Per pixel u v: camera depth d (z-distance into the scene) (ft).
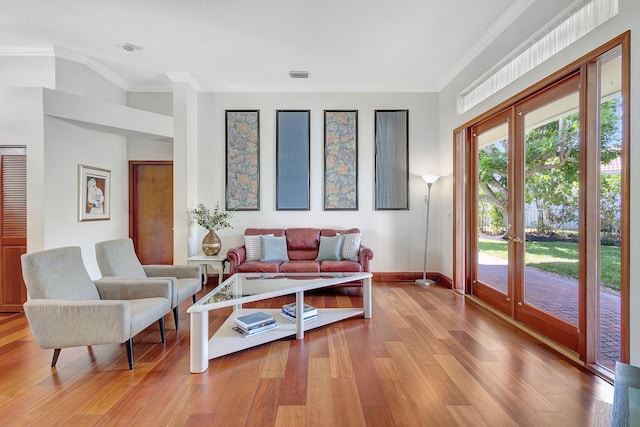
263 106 16.71
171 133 15.37
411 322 10.69
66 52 13.01
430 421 5.74
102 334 7.30
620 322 6.89
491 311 11.75
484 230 12.78
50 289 7.76
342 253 15.30
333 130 16.75
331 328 10.21
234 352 8.46
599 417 5.59
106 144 15.28
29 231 11.87
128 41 12.19
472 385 6.88
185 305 12.98
